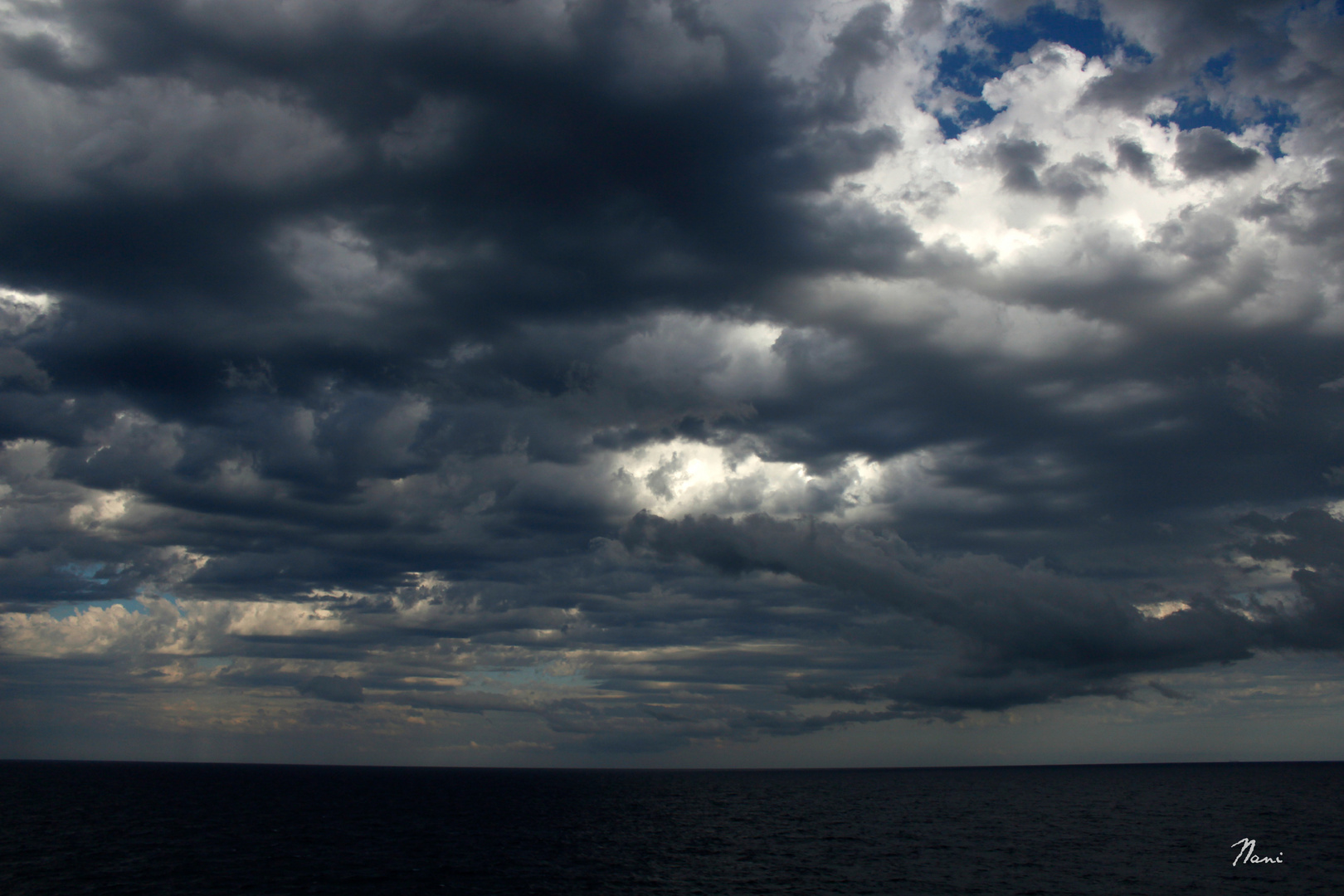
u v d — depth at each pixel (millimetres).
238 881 64750
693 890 64438
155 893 59781
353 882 65500
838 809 149250
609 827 114188
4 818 108375
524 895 61906
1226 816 125312
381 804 148000
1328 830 105438
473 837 99000
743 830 111062
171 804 137250
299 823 109625
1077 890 64125
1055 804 155750
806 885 66688
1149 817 124750
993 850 87625
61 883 63500
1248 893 63188
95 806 131000
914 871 73625
